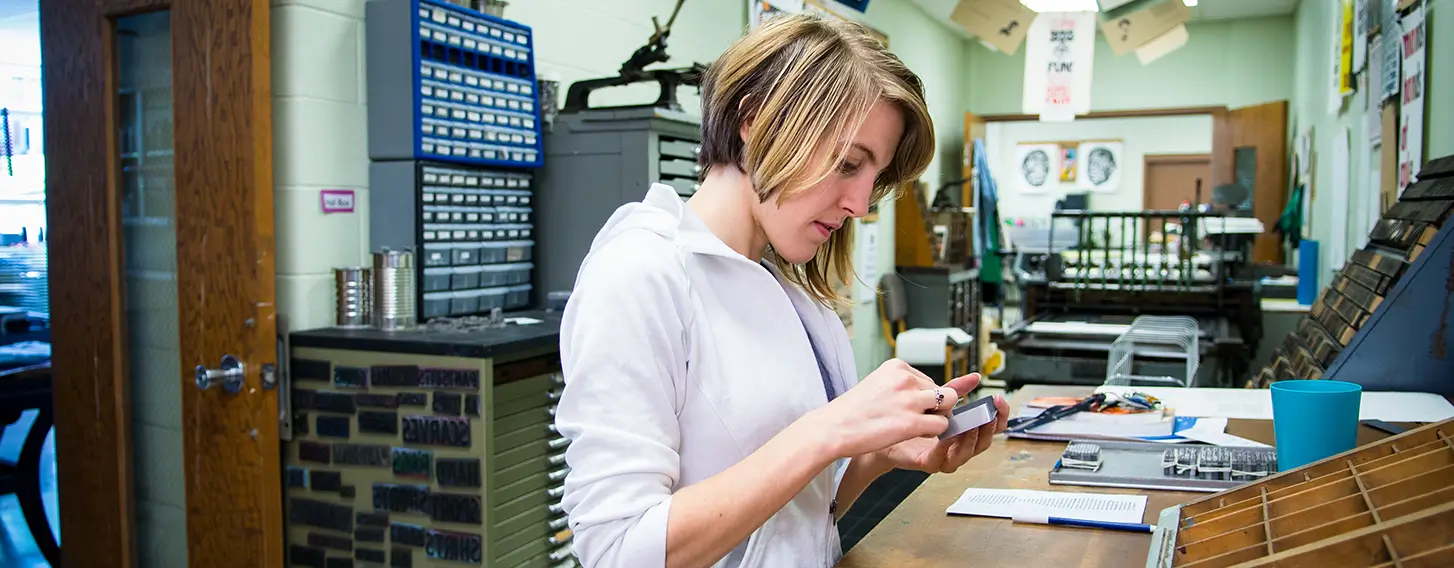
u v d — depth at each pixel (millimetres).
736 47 903
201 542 2203
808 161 838
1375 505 737
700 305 880
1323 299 2531
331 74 2418
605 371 811
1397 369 1812
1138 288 4719
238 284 2109
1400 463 800
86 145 2305
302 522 2244
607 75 3457
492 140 2633
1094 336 3973
